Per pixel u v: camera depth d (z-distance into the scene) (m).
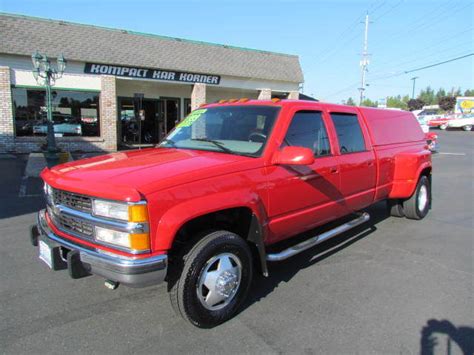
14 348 2.91
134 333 3.15
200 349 2.96
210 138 4.18
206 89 22.59
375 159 5.37
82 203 3.06
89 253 2.93
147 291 3.91
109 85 17.56
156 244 2.83
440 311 3.59
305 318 3.43
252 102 4.34
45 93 16.45
